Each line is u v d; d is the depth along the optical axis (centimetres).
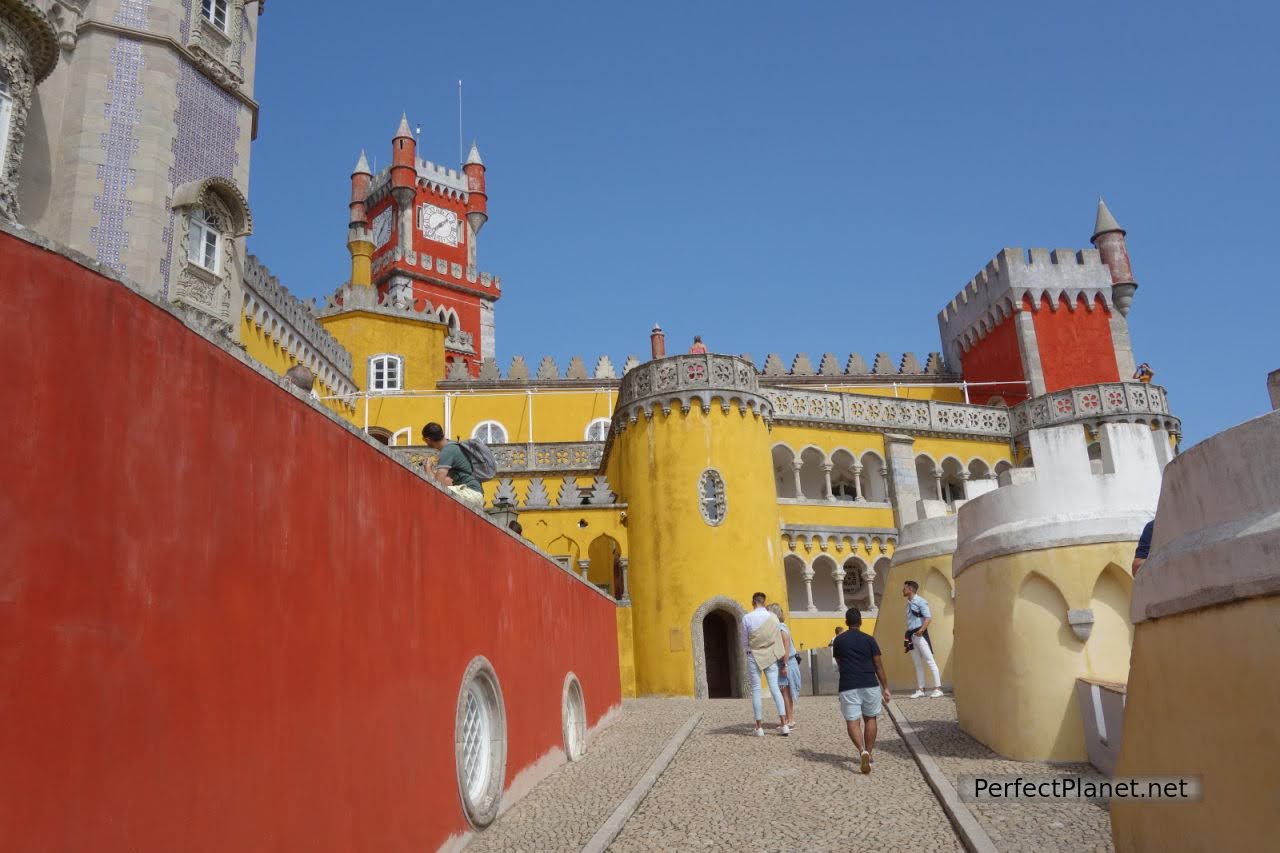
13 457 390
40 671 386
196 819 471
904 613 2075
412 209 6731
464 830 883
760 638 1504
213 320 1977
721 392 2767
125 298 463
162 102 1950
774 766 1215
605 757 1390
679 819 966
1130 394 3828
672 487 2695
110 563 432
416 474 854
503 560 1134
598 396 4028
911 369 4700
